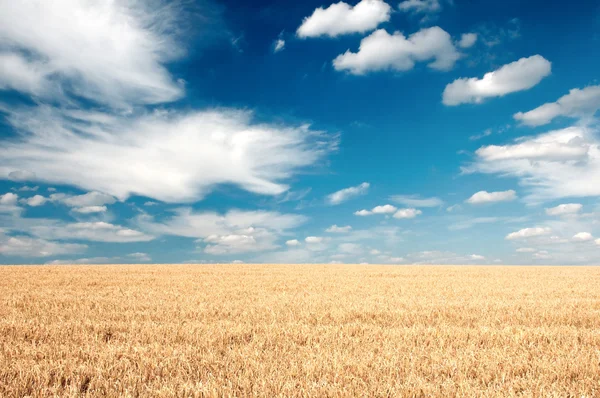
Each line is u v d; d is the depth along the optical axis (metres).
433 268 38.84
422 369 6.36
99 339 8.23
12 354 7.03
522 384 5.69
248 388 5.45
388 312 11.59
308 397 5.14
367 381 5.88
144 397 5.16
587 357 6.91
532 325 10.23
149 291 17.16
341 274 28.69
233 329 8.99
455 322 10.56
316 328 9.23
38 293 15.95
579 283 22.67
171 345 7.72
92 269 31.80
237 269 34.19
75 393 5.21
